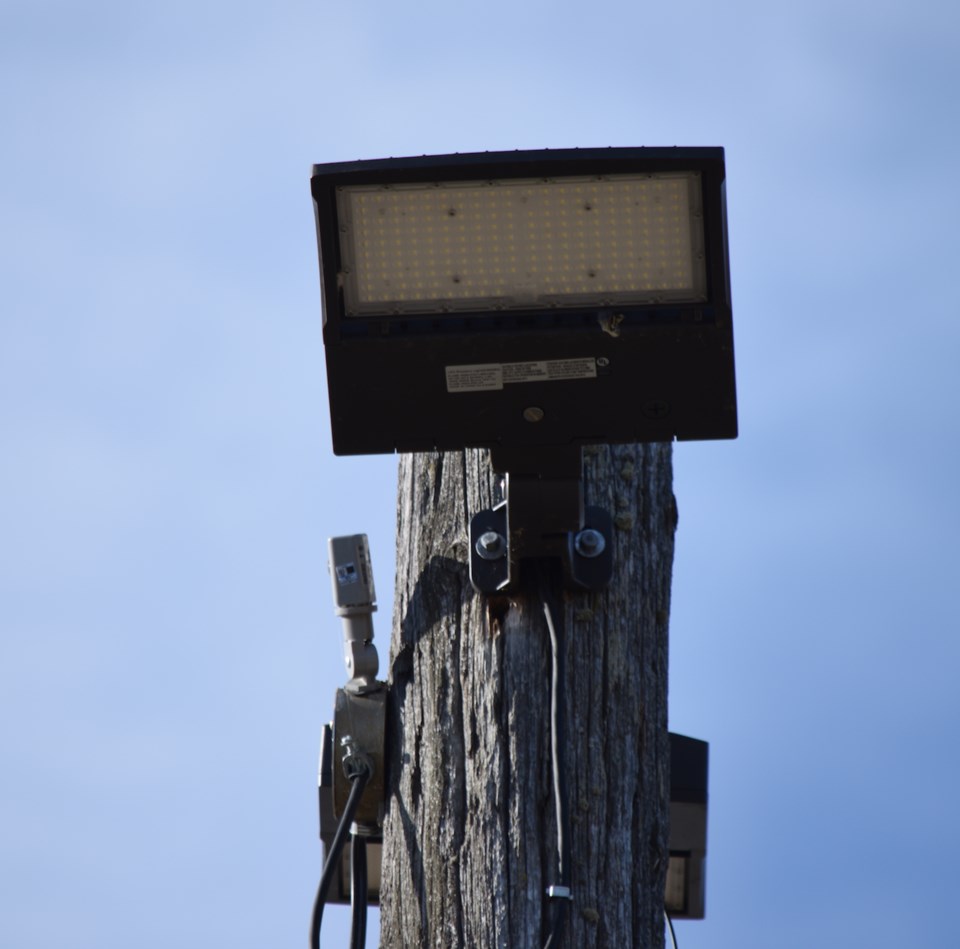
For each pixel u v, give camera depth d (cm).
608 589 1558
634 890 1476
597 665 1528
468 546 1577
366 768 1574
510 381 1419
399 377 1419
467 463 1633
